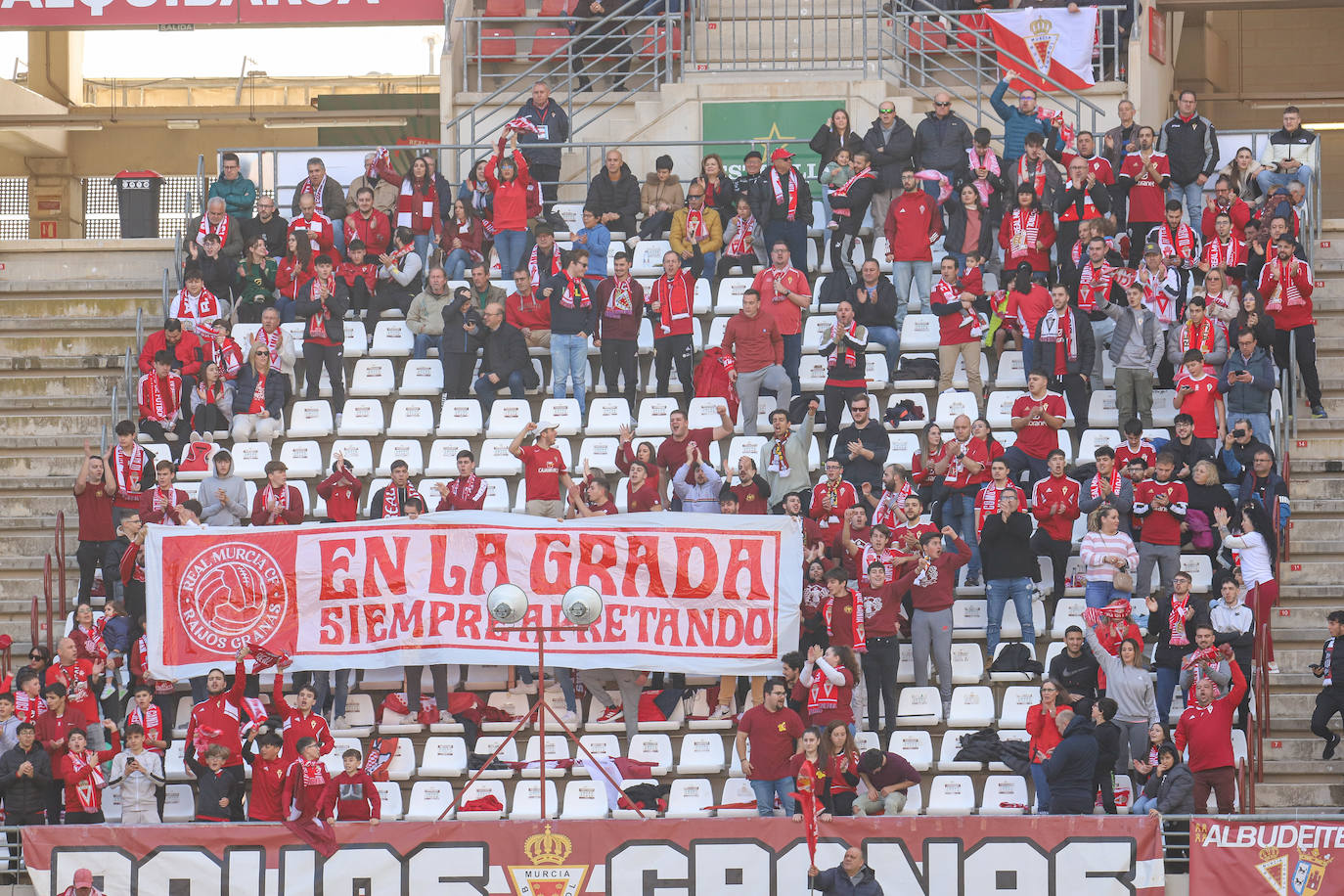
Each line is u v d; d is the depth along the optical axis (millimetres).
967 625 47844
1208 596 47594
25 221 99062
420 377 55281
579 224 62281
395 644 46281
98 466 49094
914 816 38188
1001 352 53844
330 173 65312
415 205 58344
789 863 38125
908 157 57219
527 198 58875
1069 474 48875
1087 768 40062
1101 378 53312
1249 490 47125
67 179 99188
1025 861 37969
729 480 48188
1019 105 57938
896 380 53844
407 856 38375
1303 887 37500
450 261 58188
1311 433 52812
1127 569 45281
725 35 67438
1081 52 63406
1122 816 37969
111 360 57562
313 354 54312
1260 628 44688
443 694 46656
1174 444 48438
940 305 53062
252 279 56531
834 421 51562
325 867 38375
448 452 52938
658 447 51812
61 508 54188
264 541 46656
